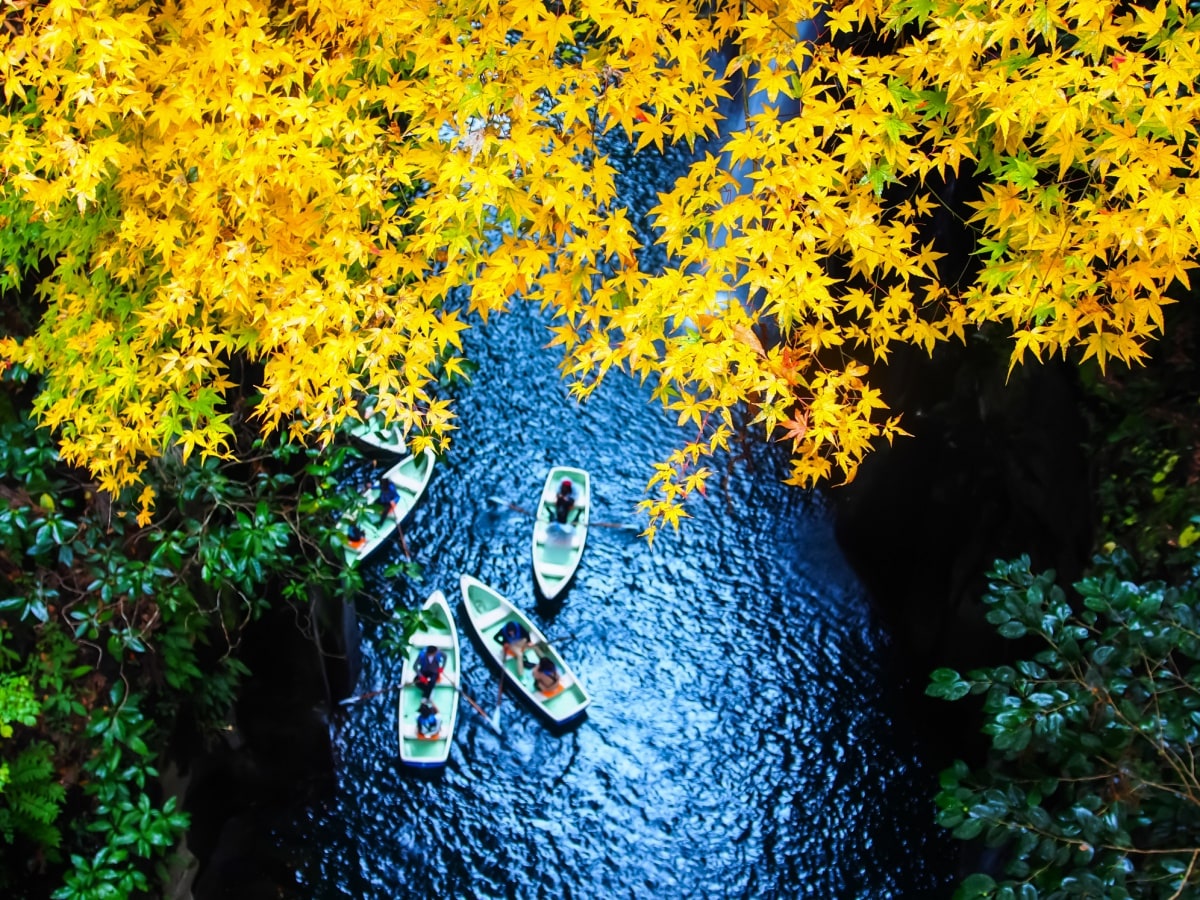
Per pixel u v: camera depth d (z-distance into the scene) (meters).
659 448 11.55
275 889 8.32
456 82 3.42
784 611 10.29
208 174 3.54
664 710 9.77
